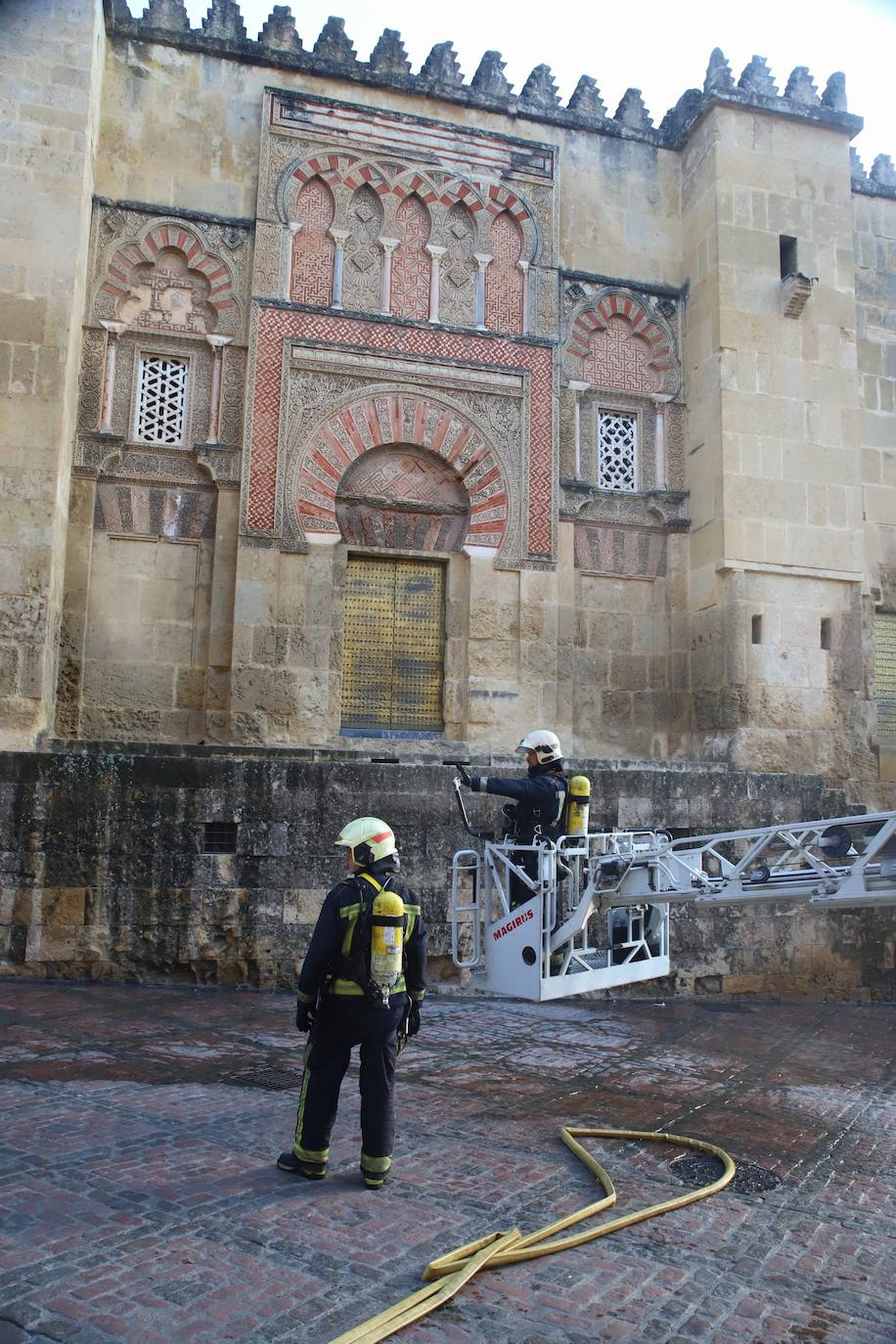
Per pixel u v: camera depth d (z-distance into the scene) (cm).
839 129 1597
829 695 1476
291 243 1430
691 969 1130
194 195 1421
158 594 1361
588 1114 670
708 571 1490
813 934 1172
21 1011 876
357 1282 409
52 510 1203
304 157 1447
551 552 1473
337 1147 571
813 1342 386
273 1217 466
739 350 1501
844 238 1581
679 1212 507
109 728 1323
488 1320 387
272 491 1372
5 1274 400
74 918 1013
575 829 684
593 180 1596
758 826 1208
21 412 1211
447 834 1097
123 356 1380
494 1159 568
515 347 1493
